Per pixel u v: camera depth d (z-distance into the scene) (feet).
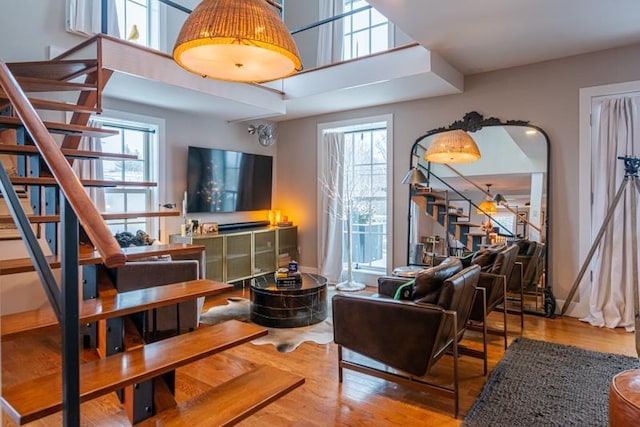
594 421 7.20
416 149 16.60
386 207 18.11
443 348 8.18
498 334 11.25
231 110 16.53
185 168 17.15
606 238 12.72
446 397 7.65
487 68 14.62
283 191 21.16
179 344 5.76
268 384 5.90
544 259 13.88
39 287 12.06
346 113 18.67
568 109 13.50
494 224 14.89
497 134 14.78
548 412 7.50
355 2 17.42
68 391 3.63
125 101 14.90
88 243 6.71
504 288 10.89
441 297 7.52
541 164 13.99
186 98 14.51
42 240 10.64
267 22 6.91
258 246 18.60
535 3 9.81
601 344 11.00
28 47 12.18
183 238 15.80
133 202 15.70
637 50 12.37
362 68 14.38
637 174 12.28
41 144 3.91
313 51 19.30
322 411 7.63
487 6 9.99
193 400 5.46
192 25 6.88
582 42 12.23
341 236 19.48
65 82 9.38
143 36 15.56
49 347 10.52
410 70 13.26
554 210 13.85
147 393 5.49
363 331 8.20
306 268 20.47
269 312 12.45
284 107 17.12
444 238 16.01
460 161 15.26
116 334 6.11
